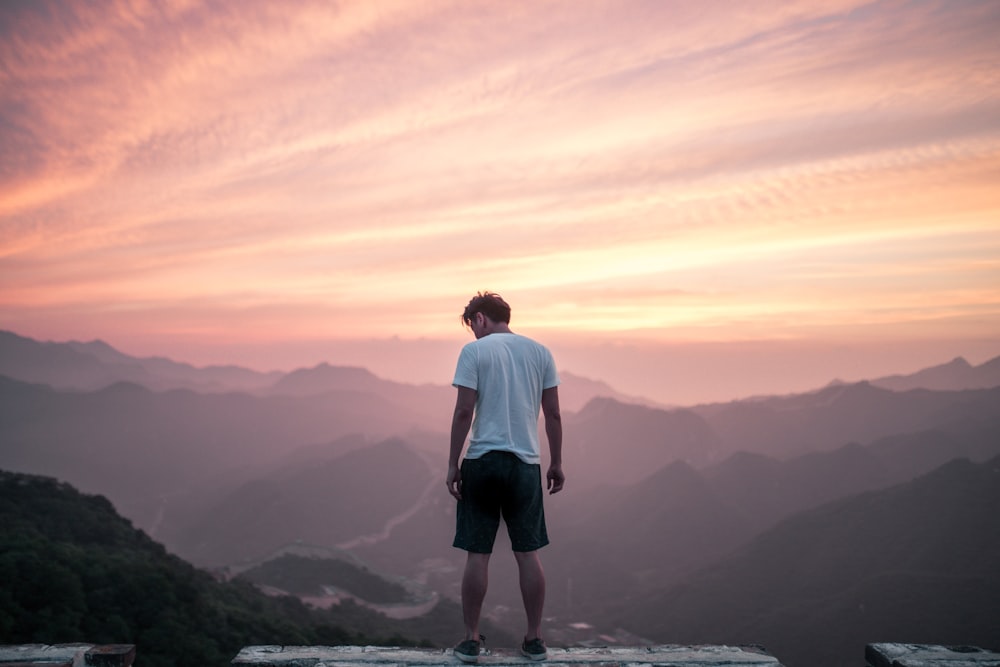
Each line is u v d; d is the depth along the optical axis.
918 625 136.00
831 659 135.88
